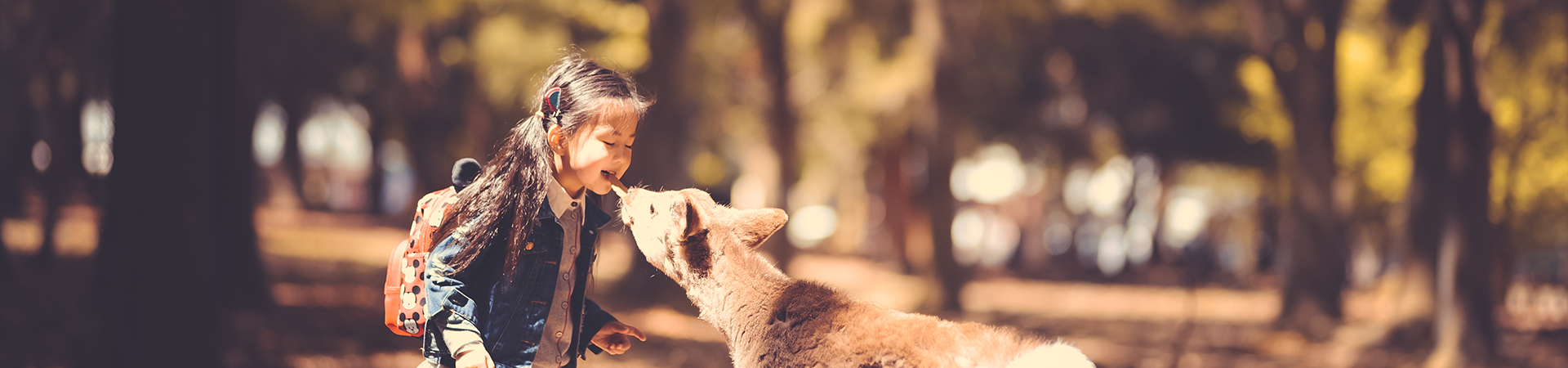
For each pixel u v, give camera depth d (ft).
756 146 82.64
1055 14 70.49
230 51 32.19
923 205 56.95
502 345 8.04
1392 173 59.31
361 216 96.94
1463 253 34.50
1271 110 63.98
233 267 31.71
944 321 8.27
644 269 48.42
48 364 20.79
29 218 54.44
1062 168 92.53
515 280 8.07
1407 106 57.06
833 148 87.25
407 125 87.66
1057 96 85.25
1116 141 87.15
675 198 9.07
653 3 49.16
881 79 62.90
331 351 26.68
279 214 82.48
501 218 8.00
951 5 55.57
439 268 7.77
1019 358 7.71
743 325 8.91
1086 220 117.39
